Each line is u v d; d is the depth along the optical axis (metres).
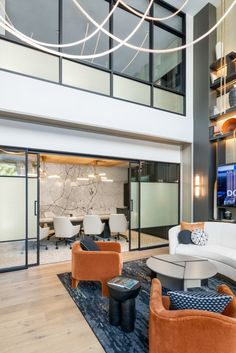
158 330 1.56
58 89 4.08
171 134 5.40
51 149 4.40
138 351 1.97
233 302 1.65
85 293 3.08
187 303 1.56
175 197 6.03
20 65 3.81
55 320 2.44
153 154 5.68
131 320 2.24
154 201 5.71
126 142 5.30
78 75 4.34
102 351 1.97
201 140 5.52
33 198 4.23
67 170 8.02
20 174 4.09
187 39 5.81
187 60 5.77
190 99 5.77
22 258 4.18
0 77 3.60
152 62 5.32
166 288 2.84
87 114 4.35
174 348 1.49
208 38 5.44
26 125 4.16
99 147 4.94
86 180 8.37
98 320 2.44
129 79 4.94
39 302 2.82
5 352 1.95
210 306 1.53
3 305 2.75
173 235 4.22
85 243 3.33
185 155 5.98
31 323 2.38
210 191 5.30
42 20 4.94
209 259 3.68
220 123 5.36
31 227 4.20
